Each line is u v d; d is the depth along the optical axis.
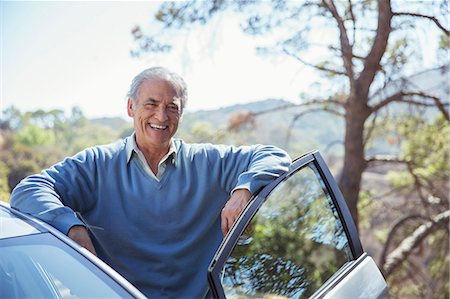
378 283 2.38
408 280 10.80
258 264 1.98
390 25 7.81
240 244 1.90
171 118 2.43
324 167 2.47
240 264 1.88
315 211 2.40
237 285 1.82
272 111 9.41
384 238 10.73
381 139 9.52
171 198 2.44
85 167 2.38
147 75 2.44
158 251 2.40
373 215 10.78
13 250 1.79
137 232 2.41
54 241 1.81
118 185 2.42
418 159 9.36
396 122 9.03
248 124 9.72
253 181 2.22
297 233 2.24
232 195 2.23
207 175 2.50
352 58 8.14
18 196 2.11
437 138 9.27
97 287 1.62
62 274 1.69
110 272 1.66
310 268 2.24
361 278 2.31
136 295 1.58
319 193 2.43
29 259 1.76
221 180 2.52
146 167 2.41
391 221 10.73
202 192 2.49
